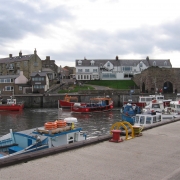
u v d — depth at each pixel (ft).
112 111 148.56
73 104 158.10
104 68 260.83
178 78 205.16
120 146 27.04
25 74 241.76
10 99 158.81
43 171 18.75
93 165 20.38
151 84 204.23
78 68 257.55
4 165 19.66
